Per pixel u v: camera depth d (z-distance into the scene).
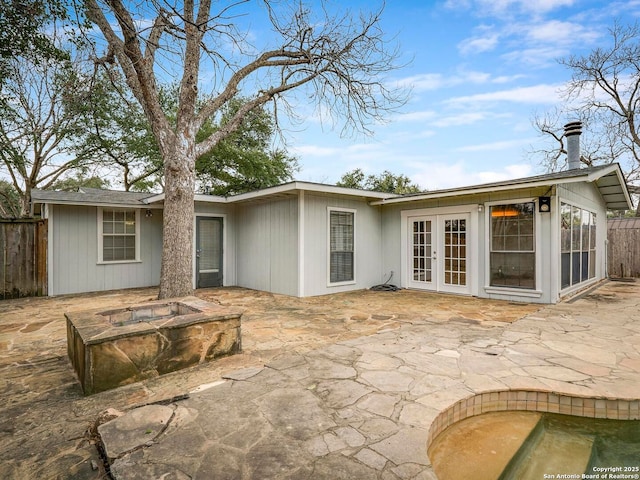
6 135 10.59
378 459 1.87
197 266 9.28
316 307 6.48
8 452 2.01
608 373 3.08
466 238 7.72
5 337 4.49
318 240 8.05
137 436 2.08
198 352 3.44
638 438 2.58
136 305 4.06
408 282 8.89
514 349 3.76
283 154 16.70
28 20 5.43
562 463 2.36
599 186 9.37
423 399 2.57
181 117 6.17
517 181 6.71
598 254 9.80
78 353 3.09
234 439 2.05
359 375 3.04
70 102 7.81
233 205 9.97
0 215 15.56
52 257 7.97
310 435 2.10
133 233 9.27
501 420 2.70
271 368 3.23
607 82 15.19
